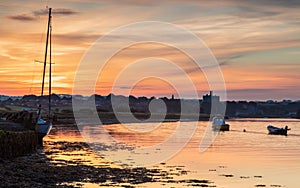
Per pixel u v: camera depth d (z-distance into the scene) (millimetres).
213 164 42000
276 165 42531
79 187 25469
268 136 99875
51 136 77938
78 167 34375
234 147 65688
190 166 39438
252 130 131250
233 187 29297
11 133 37125
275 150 61000
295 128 157500
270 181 32406
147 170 35031
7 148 35438
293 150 61250
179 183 29344
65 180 27453
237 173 36000
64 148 53125
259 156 51844
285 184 31219
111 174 31484
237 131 124250
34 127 54656
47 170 30812
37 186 24406
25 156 40469
